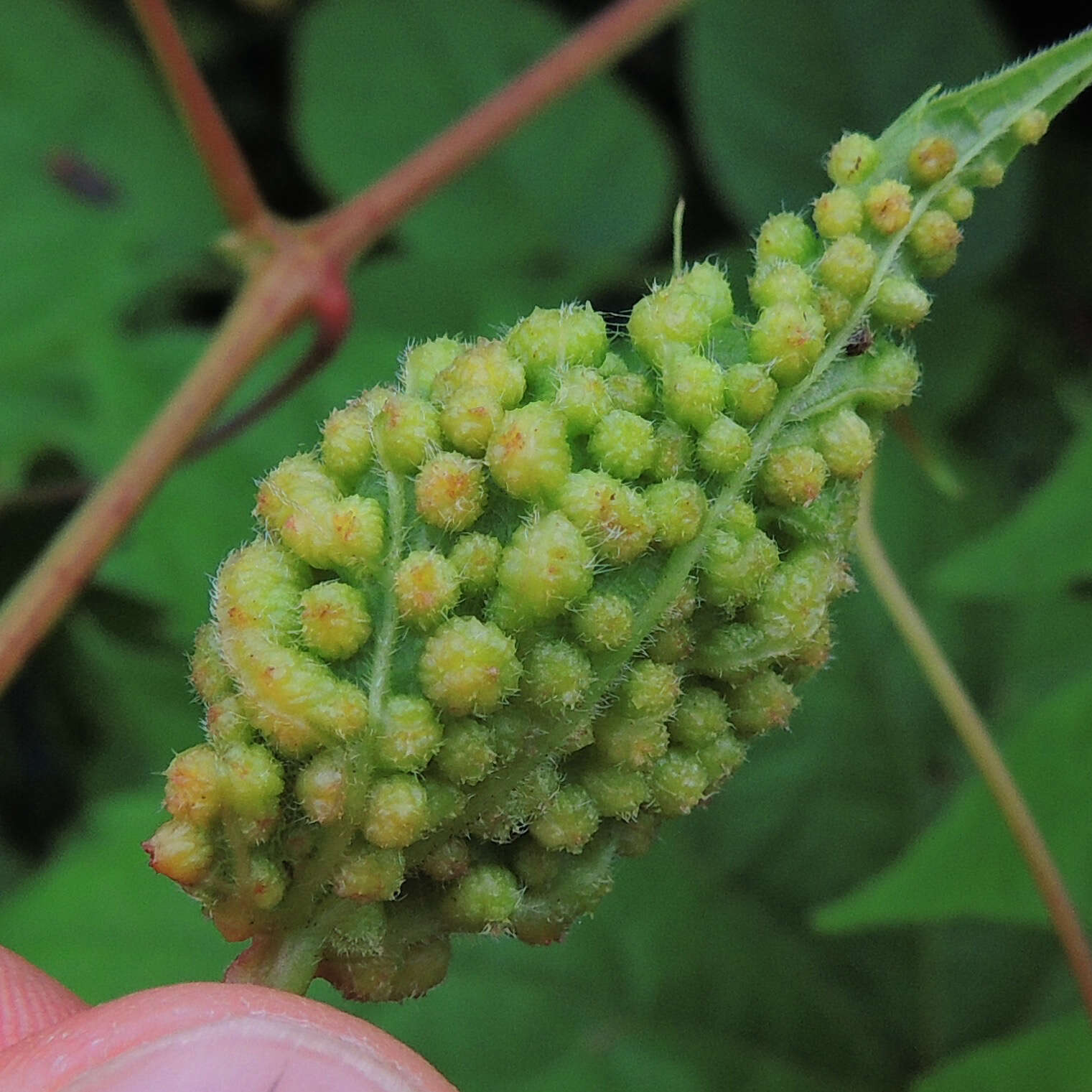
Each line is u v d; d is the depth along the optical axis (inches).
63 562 6.3
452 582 4.7
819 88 9.8
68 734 9.6
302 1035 5.0
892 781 8.5
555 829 4.8
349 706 4.7
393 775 4.7
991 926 8.1
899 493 8.9
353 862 4.7
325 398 8.6
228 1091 4.9
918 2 9.8
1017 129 4.9
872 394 4.8
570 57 6.6
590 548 4.7
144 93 10.2
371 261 9.7
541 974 7.5
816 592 4.8
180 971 6.8
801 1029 7.8
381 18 10.2
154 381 8.6
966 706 6.0
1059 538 6.8
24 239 9.3
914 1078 7.9
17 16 10.0
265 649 4.7
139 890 6.9
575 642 4.7
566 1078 7.2
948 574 6.9
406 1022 7.1
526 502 4.7
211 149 6.4
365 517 4.7
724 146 9.8
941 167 4.9
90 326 9.2
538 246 9.9
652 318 4.8
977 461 9.2
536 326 4.8
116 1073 4.9
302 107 10.0
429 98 10.1
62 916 6.9
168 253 9.9
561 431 4.7
